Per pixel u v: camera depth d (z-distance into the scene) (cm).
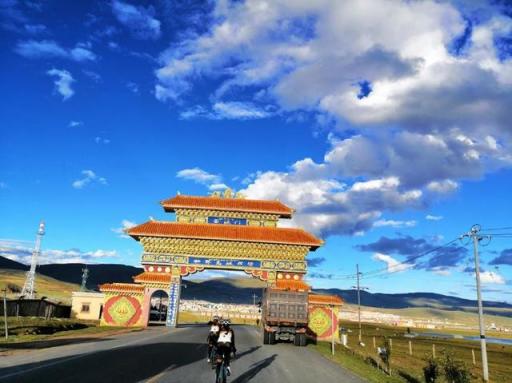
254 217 4953
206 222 4903
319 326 4253
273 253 4581
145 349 2130
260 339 3344
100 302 5844
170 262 4544
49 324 3688
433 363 1897
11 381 1155
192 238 4553
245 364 1806
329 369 1833
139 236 4638
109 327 4159
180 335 3259
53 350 1952
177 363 1670
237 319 10506
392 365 2962
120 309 4412
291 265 4556
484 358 2758
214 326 1501
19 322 3681
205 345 2481
